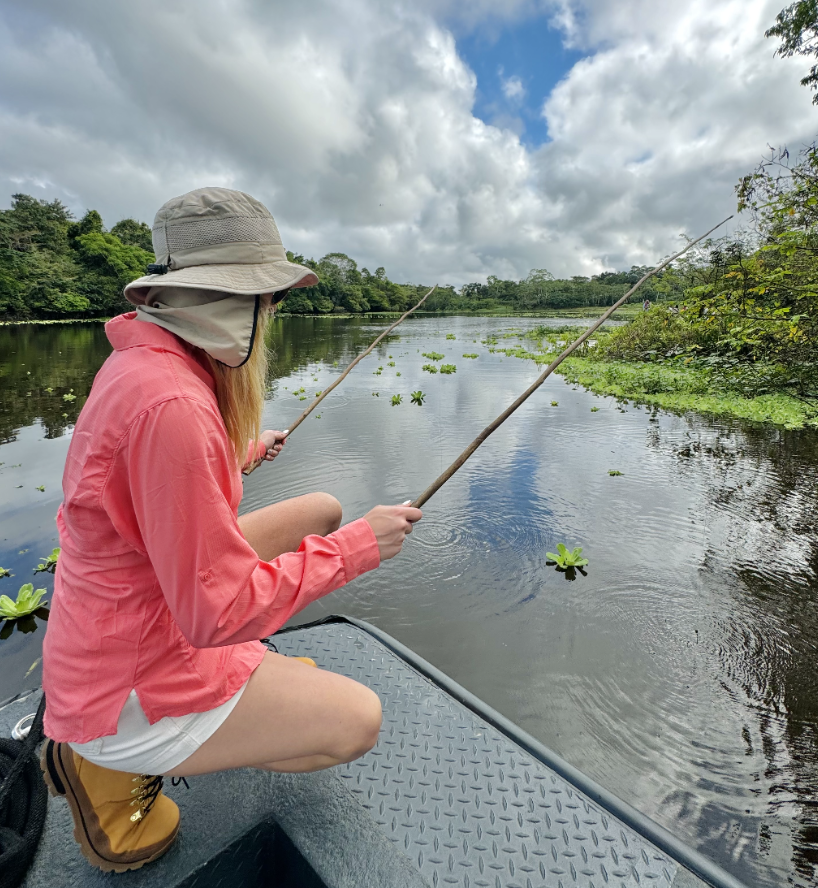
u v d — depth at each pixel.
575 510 4.55
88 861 1.11
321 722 1.06
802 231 5.33
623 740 2.40
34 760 1.23
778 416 7.81
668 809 2.11
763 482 5.22
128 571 0.90
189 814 1.22
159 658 0.93
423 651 2.92
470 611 3.24
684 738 2.42
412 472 5.42
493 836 1.18
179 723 0.97
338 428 7.18
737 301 5.73
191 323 0.91
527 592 3.42
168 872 1.10
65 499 0.89
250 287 0.92
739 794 2.17
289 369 12.99
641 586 3.48
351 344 20.05
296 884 1.19
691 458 5.97
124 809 1.06
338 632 1.88
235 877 1.18
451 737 1.44
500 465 5.66
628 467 5.64
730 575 3.62
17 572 3.64
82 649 0.91
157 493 0.81
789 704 2.61
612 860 1.14
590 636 3.04
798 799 2.15
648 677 2.76
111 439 0.83
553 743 2.39
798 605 3.31
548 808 1.25
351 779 1.32
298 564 0.99
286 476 5.29
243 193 0.97
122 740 0.95
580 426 7.44
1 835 1.13
